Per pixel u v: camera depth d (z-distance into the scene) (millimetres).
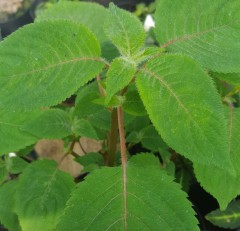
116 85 242
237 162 302
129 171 274
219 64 269
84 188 266
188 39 284
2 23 808
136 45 266
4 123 317
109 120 338
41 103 245
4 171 358
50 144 507
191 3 286
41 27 259
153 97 234
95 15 355
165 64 242
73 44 260
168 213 252
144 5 771
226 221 450
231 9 279
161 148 384
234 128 317
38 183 324
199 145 219
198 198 479
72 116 335
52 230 312
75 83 252
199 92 226
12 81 246
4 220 346
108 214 256
